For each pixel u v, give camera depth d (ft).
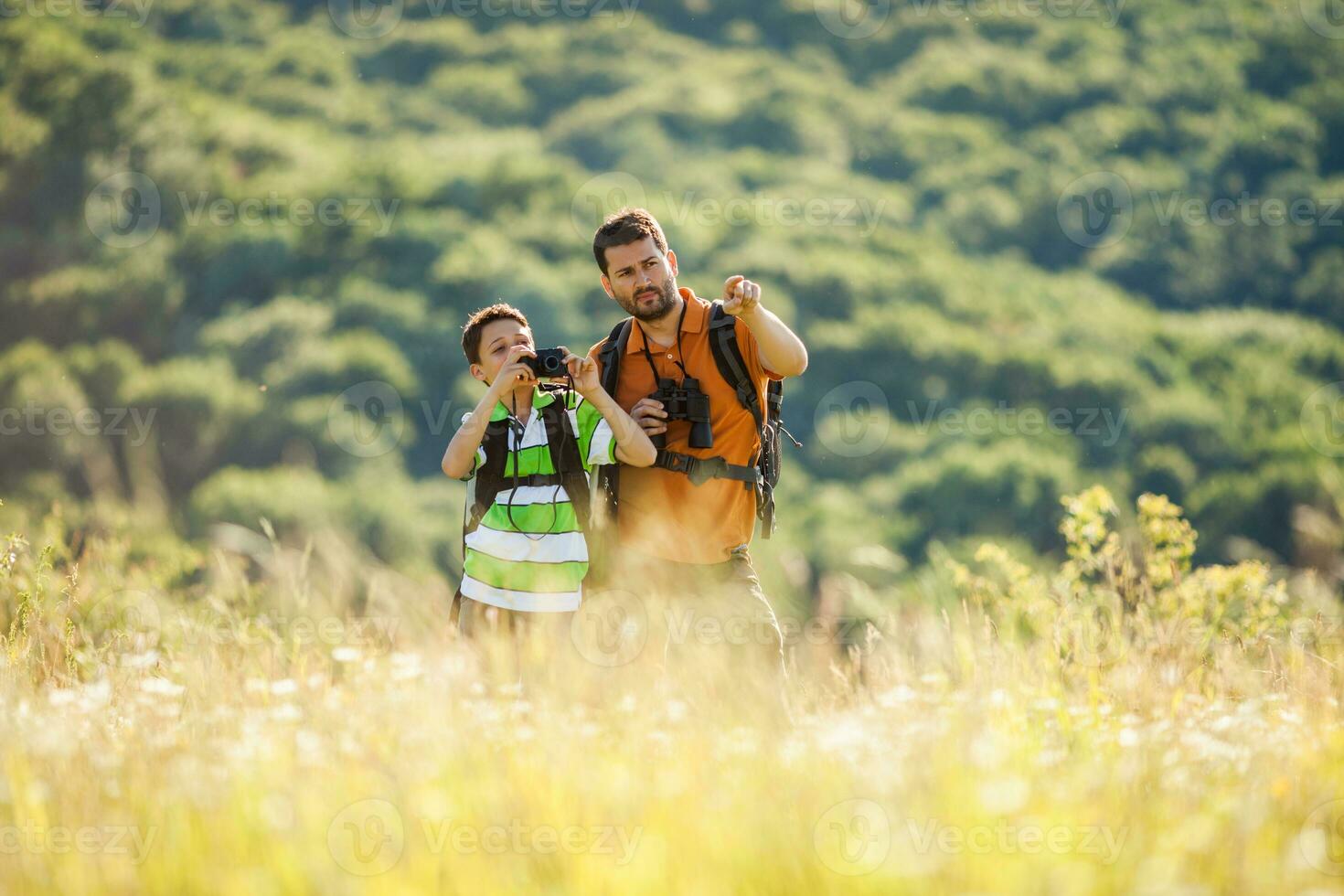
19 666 22.67
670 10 487.61
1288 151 388.37
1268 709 19.88
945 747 15.88
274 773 15.15
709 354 21.83
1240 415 266.57
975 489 220.23
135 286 245.04
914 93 436.76
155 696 19.25
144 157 272.92
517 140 371.56
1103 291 336.90
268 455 208.54
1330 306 336.70
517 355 20.95
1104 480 234.58
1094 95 428.15
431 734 16.60
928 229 358.02
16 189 260.01
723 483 21.76
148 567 28.12
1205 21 457.27
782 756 16.48
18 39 285.64
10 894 12.57
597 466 21.98
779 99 415.03
